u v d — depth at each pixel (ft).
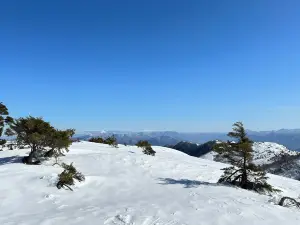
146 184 54.65
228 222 32.89
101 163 71.67
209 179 64.54
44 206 39.47
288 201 47.14
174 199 43.19
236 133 60.44
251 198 45.65
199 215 34.91
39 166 61.57
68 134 72.54
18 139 66.28
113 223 32.19
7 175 52.90
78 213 35.88
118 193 47.80
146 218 33.50
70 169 54.60
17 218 34.06
